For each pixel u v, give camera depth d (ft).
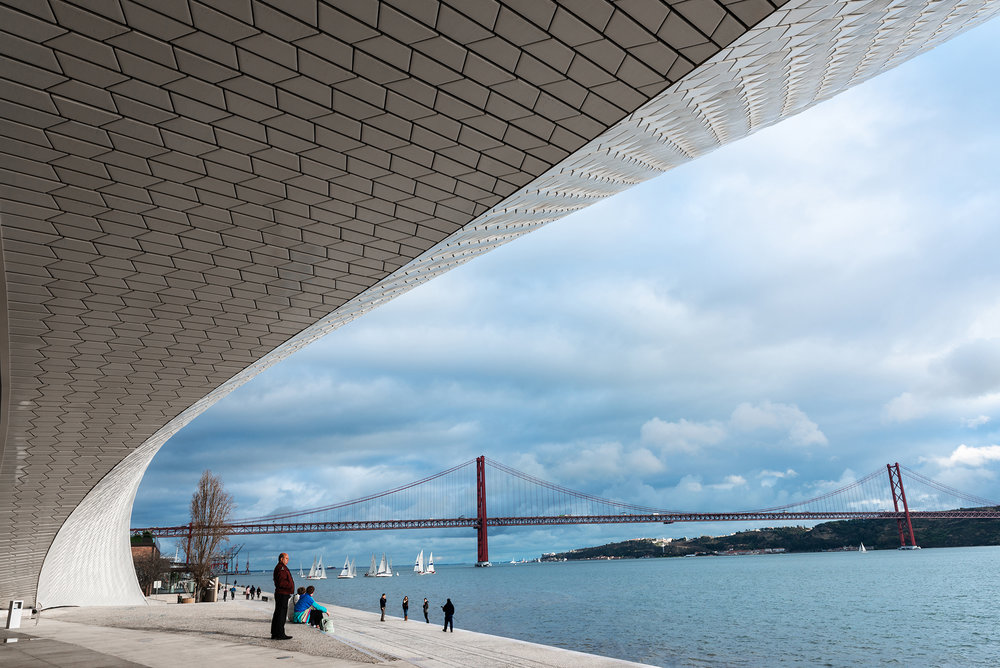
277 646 37.14
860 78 36.52
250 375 53.83
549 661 48.96
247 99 19.12
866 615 162.40
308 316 39.17
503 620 156.76
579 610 183.83
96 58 17.03
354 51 17.30
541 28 16.76
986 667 96.17
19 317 33.32
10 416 46.73
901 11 24.94
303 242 29.37
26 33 16.01
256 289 34.06
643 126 24.79
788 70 27.09
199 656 32.48
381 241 30.07
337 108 19.85
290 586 40.98
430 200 26.53
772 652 107.34
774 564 532.73
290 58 17.47
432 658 50.31
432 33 16.76
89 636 44.29
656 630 134.92
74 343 37.32
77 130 20.06
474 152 23.02
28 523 71.56
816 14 19.43
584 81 19.15
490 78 18.79
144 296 32.96
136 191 23.85
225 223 26.84
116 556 111.45
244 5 15.47
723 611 176.65
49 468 58.80
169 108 19.31
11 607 51.34
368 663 30.37
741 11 16.84
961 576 285.02
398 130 21.29
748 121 35.06
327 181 24.29
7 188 22.86
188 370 44.47
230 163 22.58
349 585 428.56
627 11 16.30
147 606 96.68
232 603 112.06
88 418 49.80
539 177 25.52
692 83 20.99
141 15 15.62
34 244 26.76
